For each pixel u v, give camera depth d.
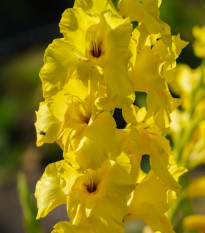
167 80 0.72
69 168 0.70
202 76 1.11
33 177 3.35
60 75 0.67
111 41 0.67
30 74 4.20
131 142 0.68
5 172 3.39
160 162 0.71
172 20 2.99
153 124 0.71
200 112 1.10
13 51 4.80
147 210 0.75
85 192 0.71
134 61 0.68
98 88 0.68
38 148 3.53
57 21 5.43
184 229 1.03
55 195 0.72
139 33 0.69
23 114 3.76
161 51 0.70
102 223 0.70
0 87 4.12
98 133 0.68
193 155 1.09
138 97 1.07
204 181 1.04
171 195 0.75
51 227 2.80
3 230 2.84
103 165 0.71
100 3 0.67
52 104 0.69
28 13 5.43
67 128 0.70
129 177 0.70
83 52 0.67
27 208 0.93
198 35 1.14
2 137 3.60
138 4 0.69
